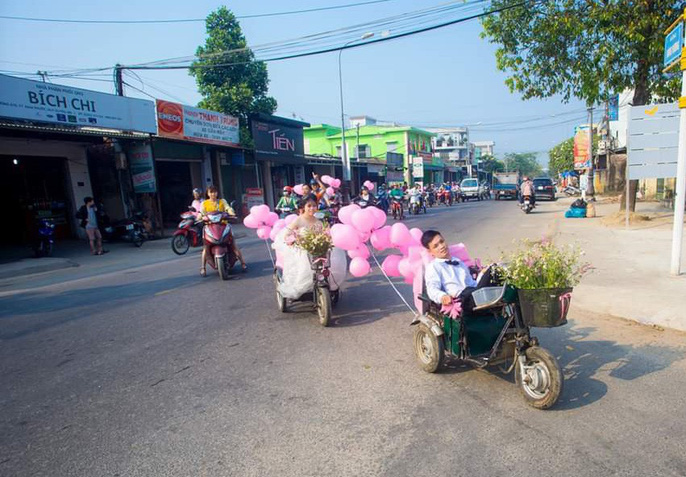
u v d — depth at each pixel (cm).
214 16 2270
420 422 331
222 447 309
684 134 656
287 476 275
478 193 4034
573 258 341
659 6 1110
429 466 279
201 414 356
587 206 1695
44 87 1221
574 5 1226
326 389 391
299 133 2623
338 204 1280
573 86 1354
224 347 504
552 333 501
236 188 2331
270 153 2333
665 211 1542
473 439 306
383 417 341
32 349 520
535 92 1384
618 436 303
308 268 567
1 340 557
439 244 408
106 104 1388
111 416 359
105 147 1569
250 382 412
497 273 372
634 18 1124
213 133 1942
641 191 2467
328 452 299
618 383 378
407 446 302
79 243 1497
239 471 281
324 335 532
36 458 304
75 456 305
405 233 515
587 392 365
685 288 610
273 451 302
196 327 580
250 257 1137
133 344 525
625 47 1178
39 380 433
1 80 1128
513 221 1730
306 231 570
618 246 961
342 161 2888
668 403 343
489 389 379
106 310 678
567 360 430
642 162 1014
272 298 712
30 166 1468
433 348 402
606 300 580
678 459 276
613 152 3077
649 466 271
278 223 709
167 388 405
